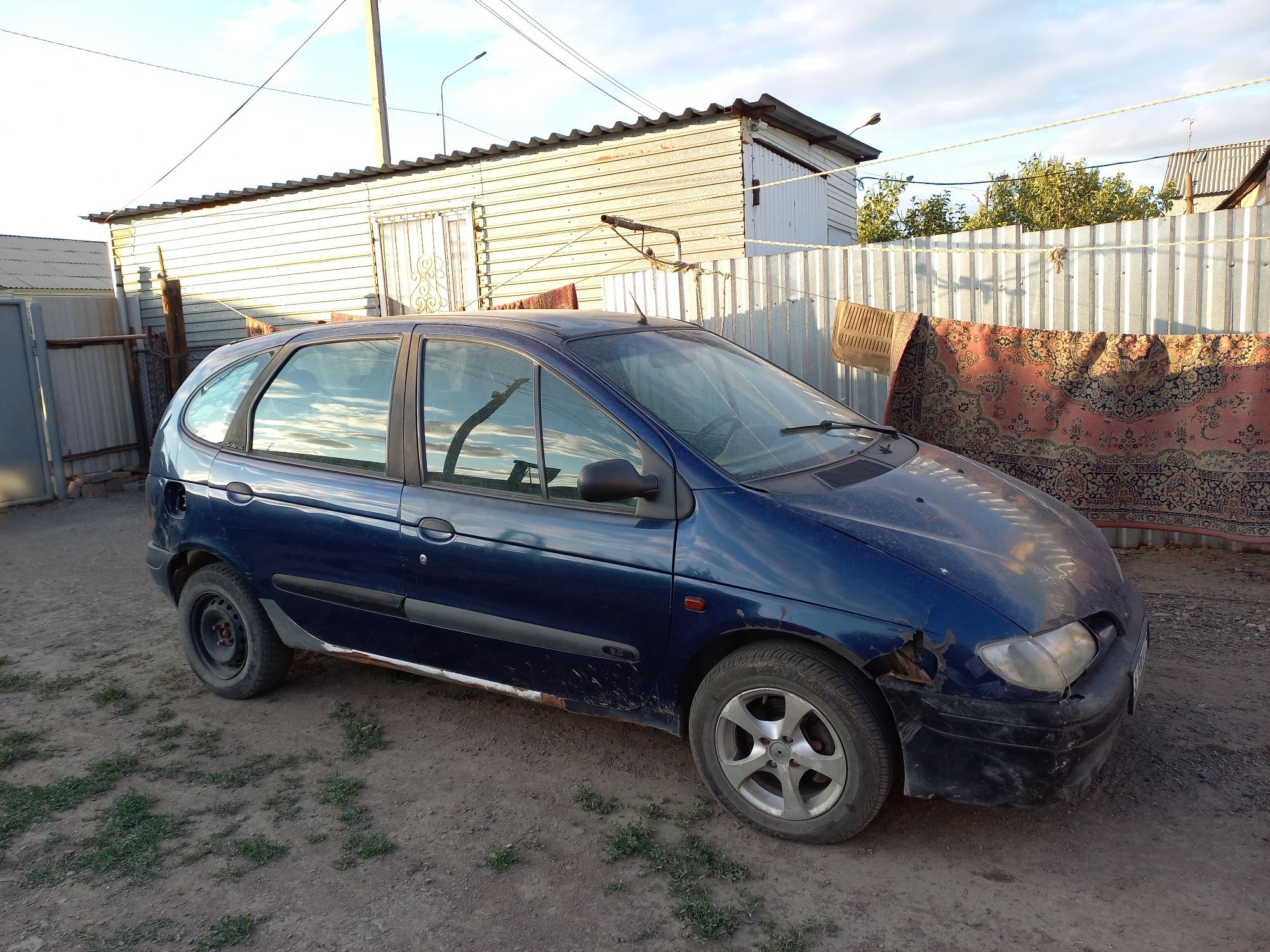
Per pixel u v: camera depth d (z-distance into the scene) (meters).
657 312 7.75
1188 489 5.54
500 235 11.38
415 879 2.93
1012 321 6.47
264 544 4.01
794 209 11.53
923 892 2.77
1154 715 3.79
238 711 4.29
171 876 2.98
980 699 2.69
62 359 11.15
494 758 3.72
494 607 3.41
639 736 3.87
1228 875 2.78
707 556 3.00
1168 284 6.03
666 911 2.73
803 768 2.96
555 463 3.35
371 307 12.54
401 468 3.67
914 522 3.06
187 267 14.02
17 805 3.46
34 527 9.14
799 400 4.07
